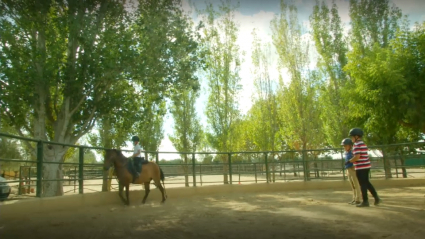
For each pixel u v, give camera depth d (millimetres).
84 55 13320
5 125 14969
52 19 13367
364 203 8469
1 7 12203
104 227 6660
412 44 14320
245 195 13789
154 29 13570
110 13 13914
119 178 10711
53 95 15273
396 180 15195
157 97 14820
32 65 12805
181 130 25750
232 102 23422
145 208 9906
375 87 14414
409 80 13812
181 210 9320
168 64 14172
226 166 17719
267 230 6113
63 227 6594
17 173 14547
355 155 8594
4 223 6902
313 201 10492
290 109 25391
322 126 25438
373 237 5355
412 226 5992
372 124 15477
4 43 12266
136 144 11281
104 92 15414
